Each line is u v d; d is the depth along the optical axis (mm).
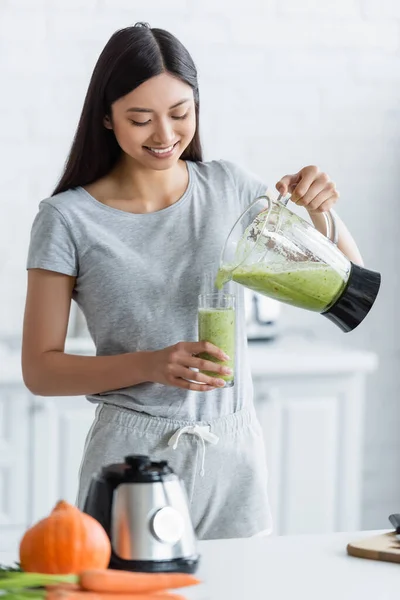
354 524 4074
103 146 2420
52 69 4090
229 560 1910
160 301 2412
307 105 4375
